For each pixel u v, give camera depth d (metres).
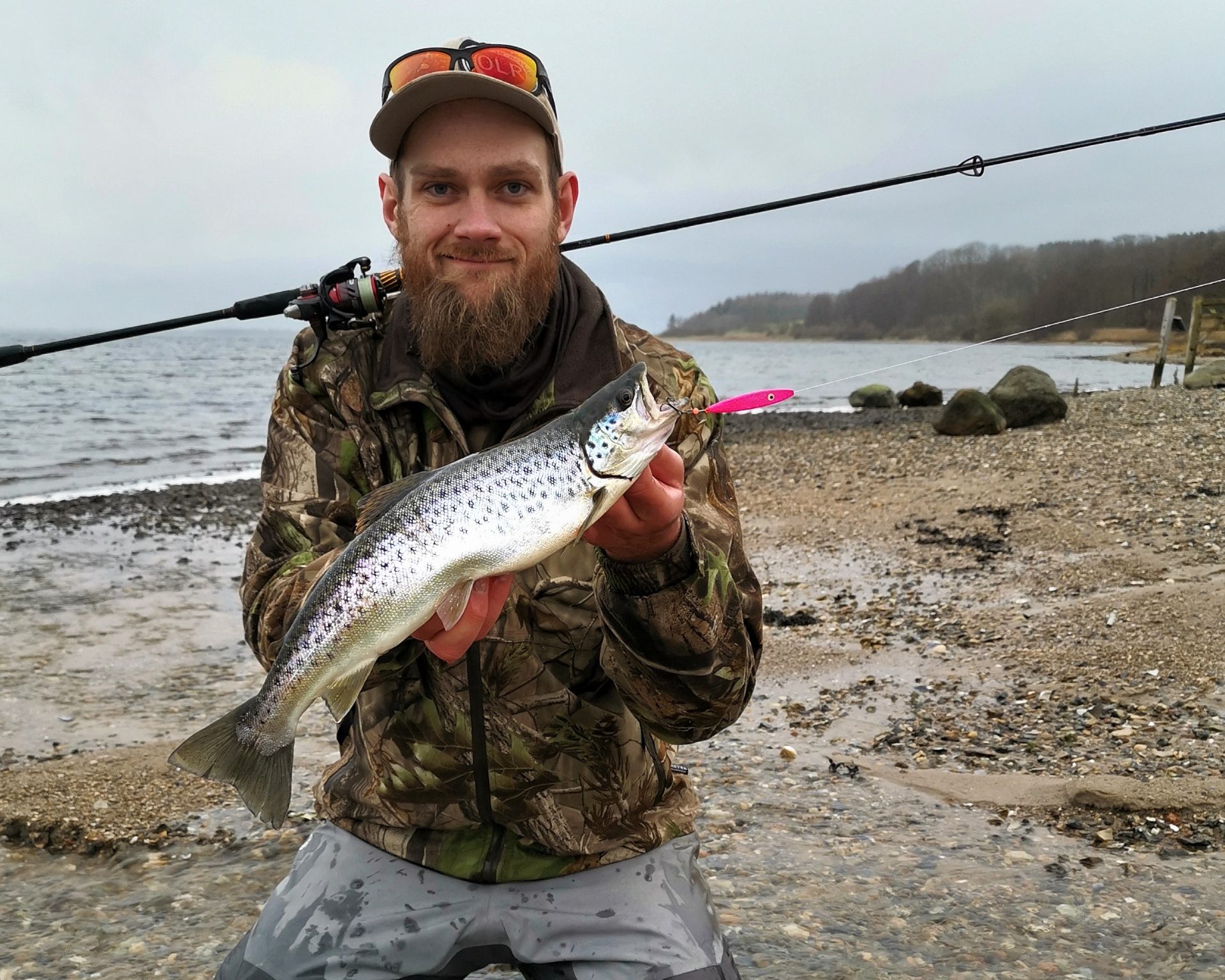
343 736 1.06
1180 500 3.79
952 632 2.77
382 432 0.99
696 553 0.84
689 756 2.07
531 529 0.82
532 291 0.95
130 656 2.95
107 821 1.79
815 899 1.48
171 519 5.30
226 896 1.55
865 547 3.87
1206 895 1.42
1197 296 7.69
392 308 1.03
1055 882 1.49
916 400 11.16
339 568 0.84
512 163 0.94
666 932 0.93
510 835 0.96
